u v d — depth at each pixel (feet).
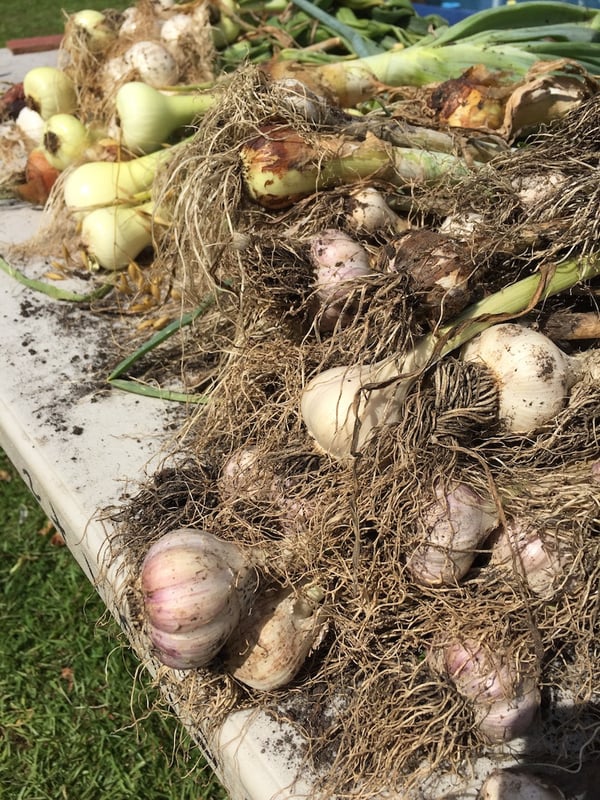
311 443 1.36
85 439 1.63
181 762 1.49
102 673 1.86
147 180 2.04
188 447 1.59
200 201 1.57
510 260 1.44
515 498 1.24
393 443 1.26
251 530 1.27
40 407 1.70
